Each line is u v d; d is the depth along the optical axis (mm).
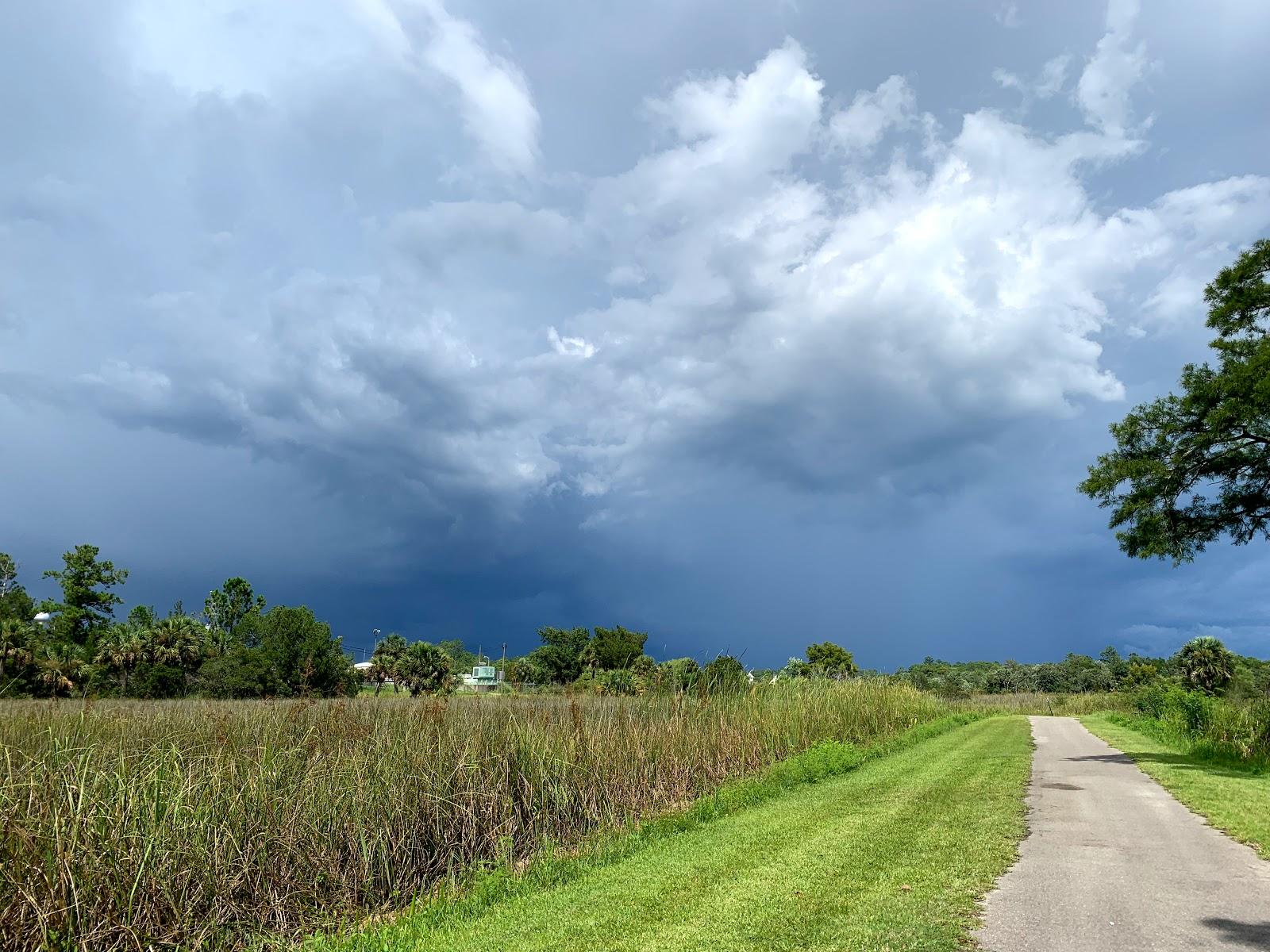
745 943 6227
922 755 21656
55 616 88438
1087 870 8477
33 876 6941
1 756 8469
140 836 7688
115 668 64625
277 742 11281
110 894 7215
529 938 6672
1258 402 20766
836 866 8641
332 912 8758
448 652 78812
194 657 68000
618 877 8641
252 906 8336
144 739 11656
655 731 15156
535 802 11906
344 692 18828
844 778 16625
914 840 9938
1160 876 8242
